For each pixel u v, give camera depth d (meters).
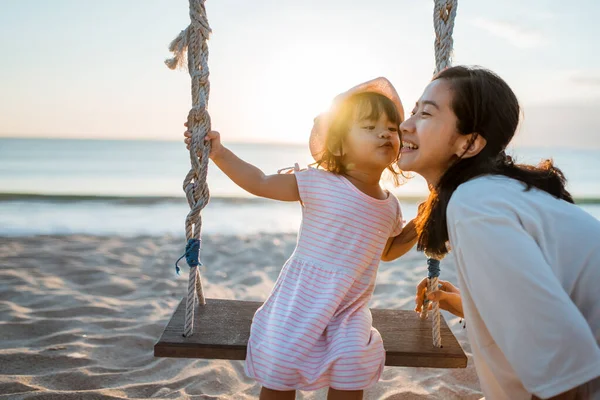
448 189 1.74
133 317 4.04
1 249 6.12
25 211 9.99
